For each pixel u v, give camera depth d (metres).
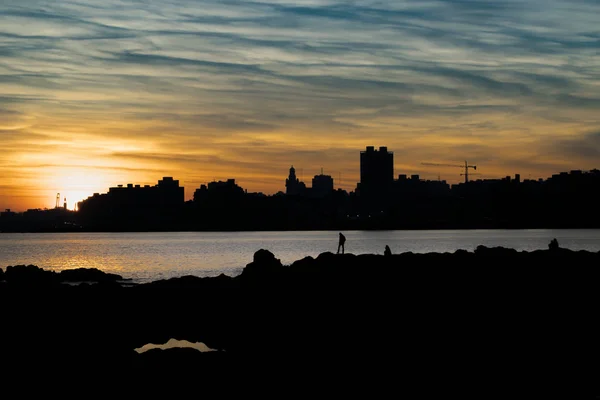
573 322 42.25
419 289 48.91
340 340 39.09
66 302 48.84
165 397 29.36
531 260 57.22
